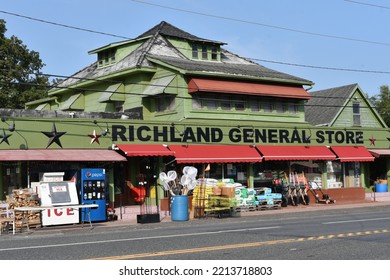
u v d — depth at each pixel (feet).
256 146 97.55
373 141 117.50
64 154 75.72
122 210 84.23
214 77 98.12
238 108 101.96
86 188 70.69
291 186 99.25
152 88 100.07
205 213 77.41
